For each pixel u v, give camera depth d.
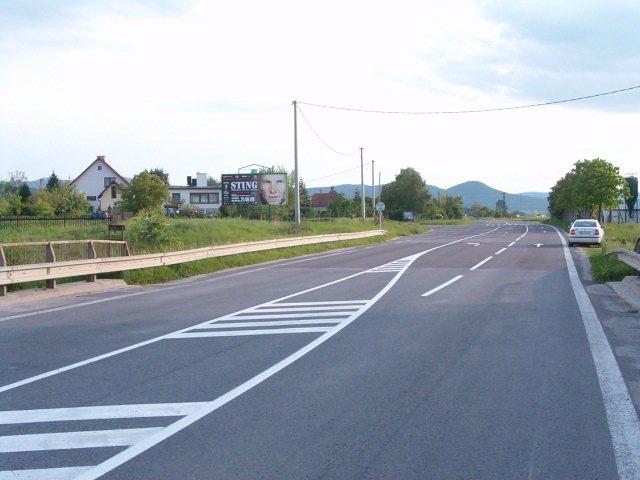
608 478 5.20
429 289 17.48
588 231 35.69
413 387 7.80
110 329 11.95
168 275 21.84
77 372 8.64
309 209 92.25
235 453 5.72
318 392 7.61
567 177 77.31
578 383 7.97
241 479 5.17
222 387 7.84
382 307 14.27
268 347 10.17
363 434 6.18
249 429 6.34
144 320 12.96
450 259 28.02
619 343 10.35
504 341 10.49
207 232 33.69
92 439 6.12
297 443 5.95
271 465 5.45
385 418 6.66
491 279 19.95
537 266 24.44
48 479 5.22
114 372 8.62
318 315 13.28
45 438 6.16
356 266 25.34
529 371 8.55
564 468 5.39
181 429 6.36
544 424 6.46
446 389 7.71
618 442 5.98
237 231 36.59
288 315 13.34
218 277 22.33
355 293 16.86
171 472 5.32
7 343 10.73
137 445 5.95
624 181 62.66
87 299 16.53
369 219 62.56
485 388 7.75
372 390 7.68
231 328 11.90
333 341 10.59
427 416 6.71
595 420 6.59
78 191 70.81
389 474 5.26
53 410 7.00
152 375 8.44
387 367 8.80
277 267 25.73
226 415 6.78
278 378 8.25
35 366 9.02
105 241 20.59
